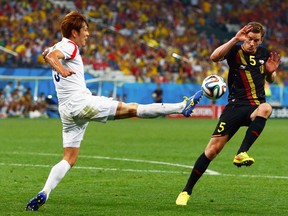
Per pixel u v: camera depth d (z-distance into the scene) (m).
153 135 45.41
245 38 17.27
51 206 16.84
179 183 21.59
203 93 16.34
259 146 37.41
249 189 20.39
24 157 29.62
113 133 47.34
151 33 85.38
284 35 95.88
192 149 34.66
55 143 37.41
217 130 17.39
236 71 17.53
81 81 16.39
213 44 88.56
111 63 76.38
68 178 22.64
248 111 17.27
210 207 16.97
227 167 26.42
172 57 80.81
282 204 17.56
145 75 77.19
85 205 17.08
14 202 17.39
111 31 82.12
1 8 77.94
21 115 69.44
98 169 25.39
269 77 17.81
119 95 70.25
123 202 17.61
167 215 15.66
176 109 15.98
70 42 16.08
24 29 76.31
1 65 70.62
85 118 16.31
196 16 92.62
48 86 69.69
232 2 96.75
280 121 69.50
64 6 81.44
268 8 98.00
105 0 87.12
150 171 24.91
